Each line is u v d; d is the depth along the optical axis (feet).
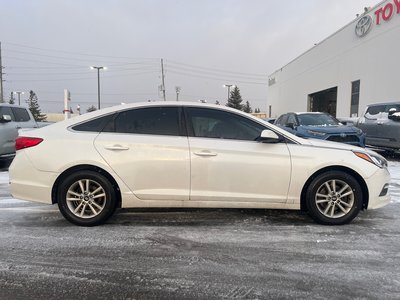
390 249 13.26
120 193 15.49
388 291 10.34
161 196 15.25
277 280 10.96
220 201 15.38
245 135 15.71
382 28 68.90
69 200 15.47
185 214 17.40
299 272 11.47
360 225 15.87
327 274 11.34
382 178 15.83
